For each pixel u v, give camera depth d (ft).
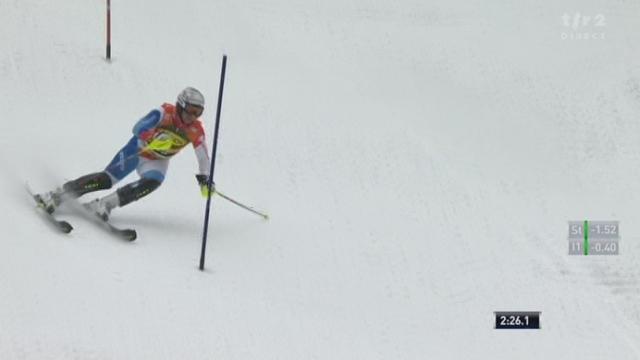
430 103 153.58
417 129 141.08
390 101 152.97
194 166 110.93
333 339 74.59
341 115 141.08
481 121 146.82
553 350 82.99
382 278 91.20
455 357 77.46
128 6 175.42
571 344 84.89
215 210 99.04
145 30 164.14
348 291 86.63
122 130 117.39
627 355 84.48
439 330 82.69
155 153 85.25
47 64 132.98
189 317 70.85
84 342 61.98
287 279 86.07
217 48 164.04
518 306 90.89
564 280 98.58
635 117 147.23
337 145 127.34
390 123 141.49
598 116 147.54
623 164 132.46
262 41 172.65
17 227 77.36
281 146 123.13
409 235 102.83
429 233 104.53
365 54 173.27
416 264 95.91
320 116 138.41
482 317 87.04
